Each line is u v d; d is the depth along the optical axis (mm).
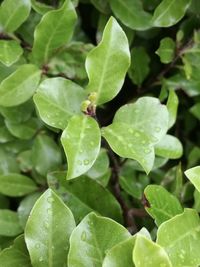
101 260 156
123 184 208
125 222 200
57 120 174
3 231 200
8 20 197
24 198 209
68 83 178
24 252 172
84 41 229
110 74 173
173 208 181
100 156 198
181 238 163
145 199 183
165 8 201
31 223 159
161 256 145
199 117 228
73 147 163
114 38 170
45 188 211
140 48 228
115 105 239
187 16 225
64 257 161
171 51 218
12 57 191
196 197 182
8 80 189
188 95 228
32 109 212
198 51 218
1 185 207
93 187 191
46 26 190
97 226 157
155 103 177
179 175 201
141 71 229
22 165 216
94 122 170
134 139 171
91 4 228
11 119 210
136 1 211
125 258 148
